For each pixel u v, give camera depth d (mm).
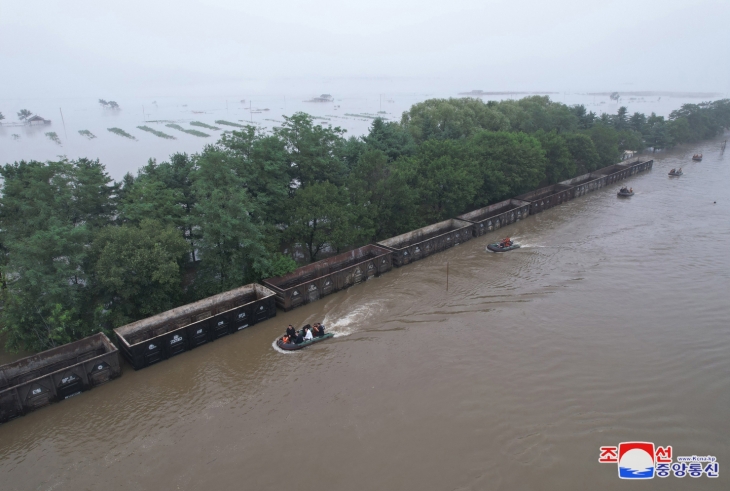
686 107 136250
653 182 88750
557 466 23594
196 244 39938
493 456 24297
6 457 24938
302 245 49719
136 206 40250
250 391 29984
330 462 24188
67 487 23141
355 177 54438
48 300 32438
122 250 34594
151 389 30297
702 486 22328
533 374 30859
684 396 28578
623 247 54000
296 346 34312
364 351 34062
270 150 48438
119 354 33938
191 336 34312
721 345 33688
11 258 33562
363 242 54219
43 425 27219
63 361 31781
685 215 66375
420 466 23766
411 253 50969
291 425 26906
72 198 40594
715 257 50031
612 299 40969
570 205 74875
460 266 49875
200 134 142500
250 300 41125
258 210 44625
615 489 22281
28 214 38031
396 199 53875
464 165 63875
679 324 36625
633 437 25422
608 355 32812
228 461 24469
